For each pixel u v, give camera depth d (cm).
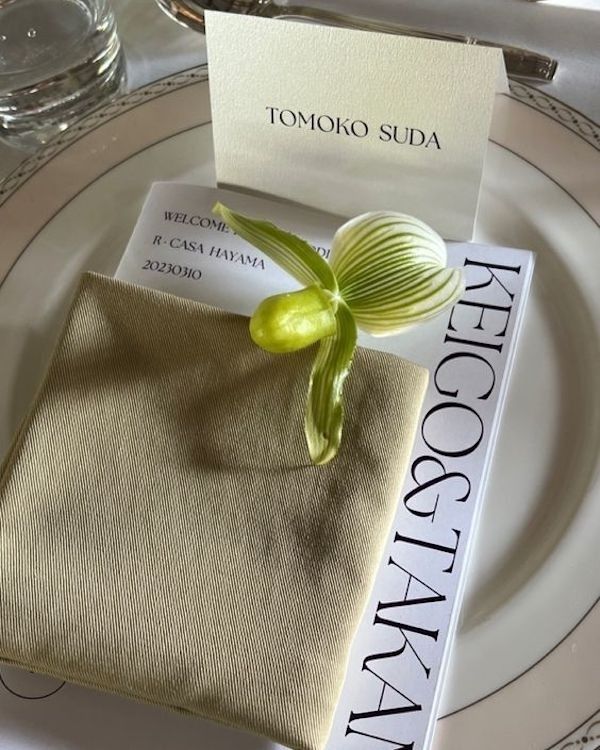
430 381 32
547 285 34
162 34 42
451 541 29
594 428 31
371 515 27
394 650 28
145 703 27
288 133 32
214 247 35
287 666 25
